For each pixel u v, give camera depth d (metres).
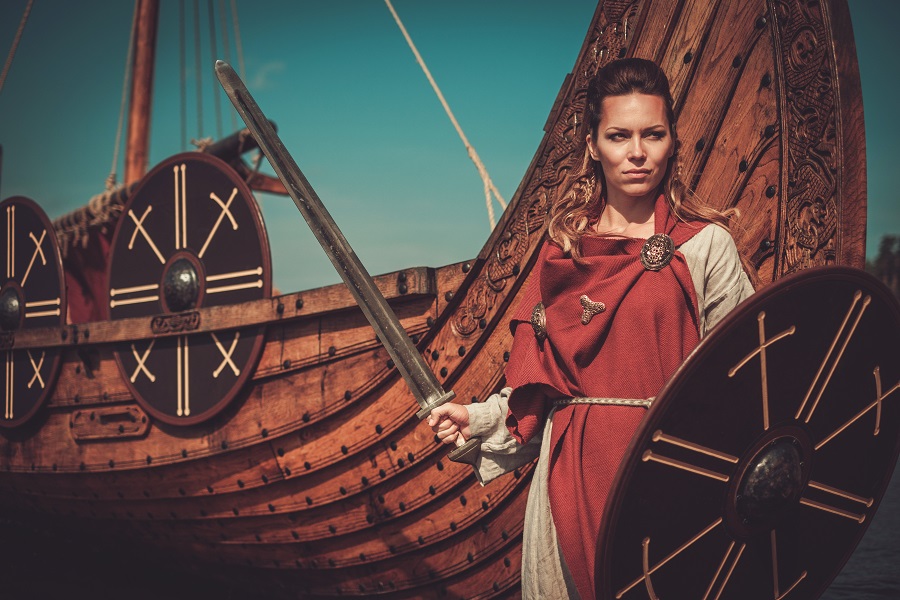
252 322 3.21
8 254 4.56
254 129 2.10
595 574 1.49
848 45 1.96
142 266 3.78
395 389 2.89
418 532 2.97
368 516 3.08
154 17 7.73
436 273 2.76
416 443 2.87
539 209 2.48
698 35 2.22
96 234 5.55
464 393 2.71
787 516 1.68
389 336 1.84
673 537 1.55
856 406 1.71
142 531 4.15
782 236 2.04
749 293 1.65
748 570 1.65
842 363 1.66
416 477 2.91
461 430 1.82
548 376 1.68
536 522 1.68
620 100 1.66
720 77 2.19
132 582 4.39
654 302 1.58
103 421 3.91
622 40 2.34
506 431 1.79
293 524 3.35
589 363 1.64
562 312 1.67
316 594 3.60
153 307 3.71
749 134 2.12
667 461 1.51
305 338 3.11
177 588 4.30
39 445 4.21
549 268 1.70
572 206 1.76
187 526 3.83
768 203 2.08
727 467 1.57
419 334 2.79
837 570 1.80
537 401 1.72
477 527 2.82
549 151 2.49
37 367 4.17
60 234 5.41
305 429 3.16
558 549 1.66
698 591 1.61
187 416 3.46
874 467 1.78
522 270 2.50
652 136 1.65
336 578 3.40
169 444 3.59
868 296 1.66
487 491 2.72
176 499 3.72
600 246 1.67
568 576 1.65
